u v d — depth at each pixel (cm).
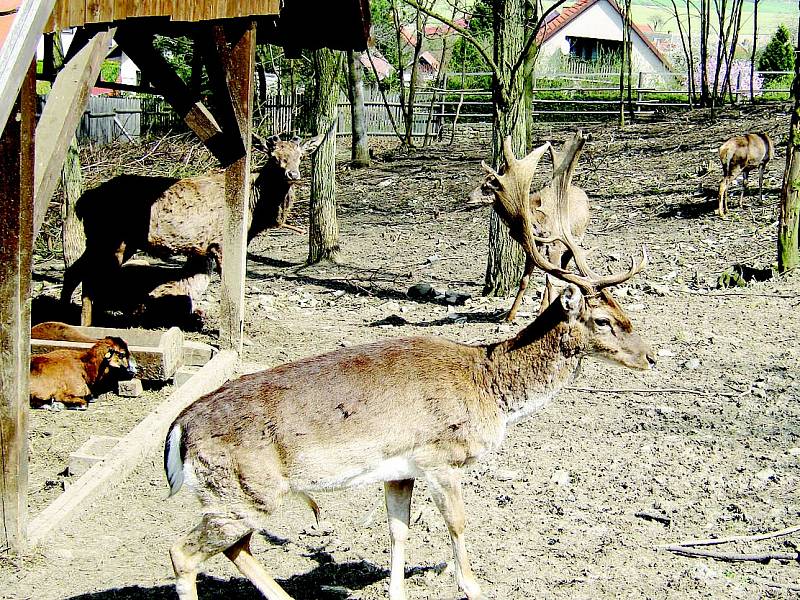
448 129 2402
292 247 1258
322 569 412
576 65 3198
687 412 586
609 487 490
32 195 417
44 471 534
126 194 794
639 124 2039
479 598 371
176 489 357
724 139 1669
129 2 566
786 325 748
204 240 799
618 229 1165
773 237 1043
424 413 365
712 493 480
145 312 815
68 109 490
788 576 403
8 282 406
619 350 391
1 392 415
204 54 659
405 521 379
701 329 743
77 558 421
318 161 1108
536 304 849
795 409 585
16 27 362
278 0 622
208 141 683
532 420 581
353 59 1841
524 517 459
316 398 356
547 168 1574
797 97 864
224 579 405
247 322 833
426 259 1123
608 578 398
